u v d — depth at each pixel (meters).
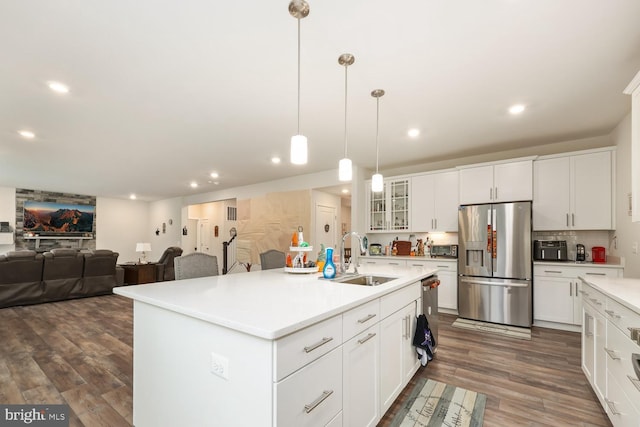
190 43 1.95
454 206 4.61
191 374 1.42
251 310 1.36
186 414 1.44
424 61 2.16
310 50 2.03
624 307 1.62
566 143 4.04
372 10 1.66
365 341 1.71
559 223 3.81
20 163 5.05
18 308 4.76
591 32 1.83
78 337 3.43
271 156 4.70
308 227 5.99
